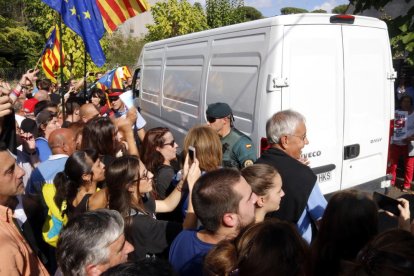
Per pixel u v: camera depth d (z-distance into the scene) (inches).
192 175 100.6
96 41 194.9
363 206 78.2
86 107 201.0
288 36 147.3
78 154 106.3
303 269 56.0
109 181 94.3
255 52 156.1
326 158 162.9
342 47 161.2
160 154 138.6
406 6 262.8
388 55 180.4
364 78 170.9
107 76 424.5
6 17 871.7
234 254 60.3
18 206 108.8
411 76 310.2
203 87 200.2
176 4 569.0
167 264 53.6
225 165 150.6
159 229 93.6
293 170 103.7
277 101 148.5
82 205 102.4
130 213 93.7
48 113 176.1
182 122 236.7
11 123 99.6
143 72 338.3
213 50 190.9
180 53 239.0
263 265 54.3
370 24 170.9
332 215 79.4
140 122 250.8
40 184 130.0
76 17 189.3
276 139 111.0
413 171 256.7
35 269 84.5
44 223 115.2
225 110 149.0
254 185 89.2
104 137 139.6
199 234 76.0
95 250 64.7
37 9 601.0
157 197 133.0
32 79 113.6
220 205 70.9
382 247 48.7
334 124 163.2
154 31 585.0
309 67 153.3
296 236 57.7
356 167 174.6
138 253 92.7
